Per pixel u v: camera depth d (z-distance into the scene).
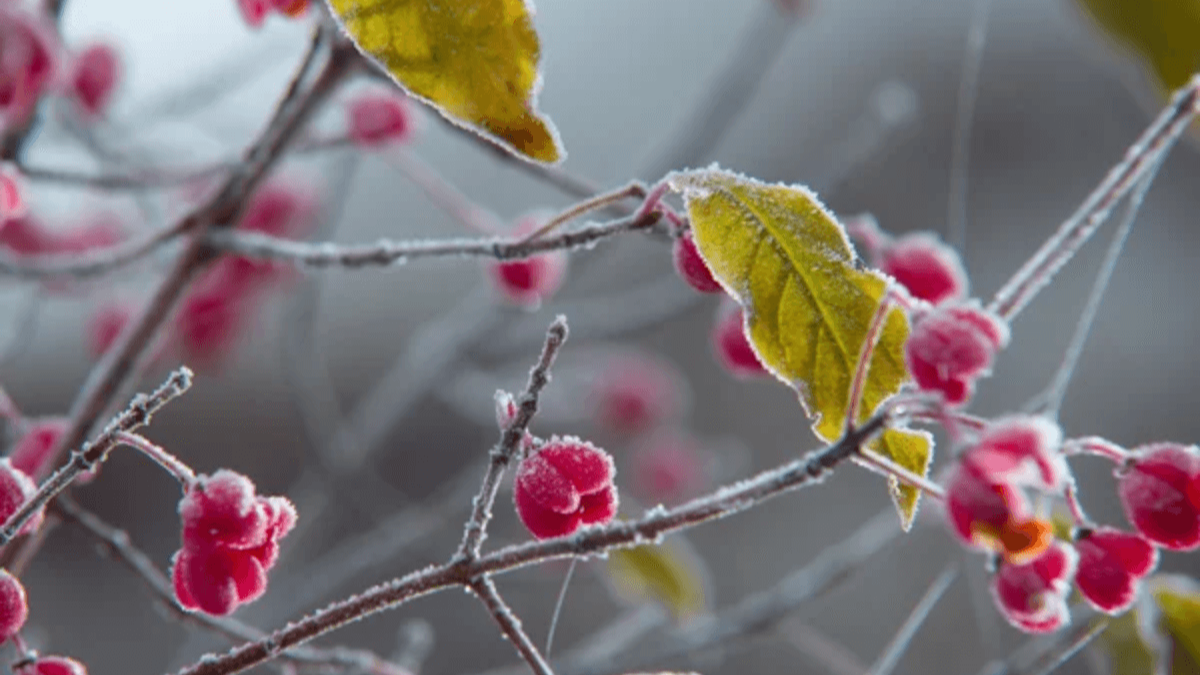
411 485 0.92
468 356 0.71
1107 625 0.47
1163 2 0.46
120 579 0.89
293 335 0.67
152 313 0.45
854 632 0.90
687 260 0.40
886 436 0.38
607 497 0.38
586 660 0.56
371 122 0.49
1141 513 0.37
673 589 0.57
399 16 0.37
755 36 0.59
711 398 1.06
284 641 0.38
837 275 0.38
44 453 0.44
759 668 0.87
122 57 0.54
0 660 0.41
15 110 0.44
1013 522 0.35
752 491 0.37
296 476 0.96
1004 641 0.70
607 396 0.77
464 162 0.95
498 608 0.38
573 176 0.46
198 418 0.95
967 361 0.36
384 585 0.38
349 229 0.92
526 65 0.37
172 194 0.59
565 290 0.93
